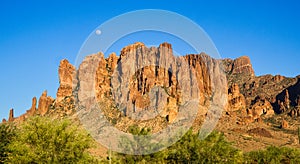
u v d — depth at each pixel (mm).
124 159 34094
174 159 39344
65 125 32781
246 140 113750
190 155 39469
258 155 66688
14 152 31422
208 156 39781
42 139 31891
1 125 38750
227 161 41156
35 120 33094
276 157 65125
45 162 31047
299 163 63781
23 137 31984
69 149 31688
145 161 33781
